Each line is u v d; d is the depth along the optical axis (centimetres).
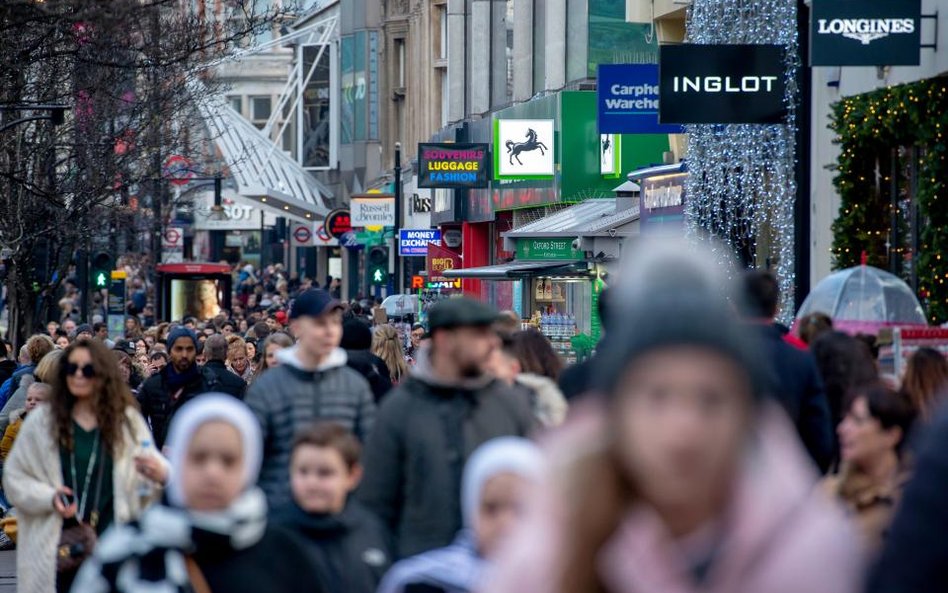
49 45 5562
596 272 8494
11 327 9769
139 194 10969
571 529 661
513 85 12875
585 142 10725
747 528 655
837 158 5375
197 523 1398
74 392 2395
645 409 639
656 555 657
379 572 1722
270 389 2358
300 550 1455
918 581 852
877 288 3269
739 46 5497
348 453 1719
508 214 12769
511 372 2356
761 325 2395
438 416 1912
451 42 14888
